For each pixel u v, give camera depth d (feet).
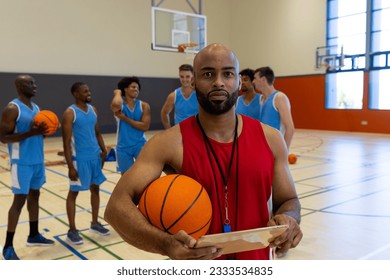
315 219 13.80
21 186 10.62
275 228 3.81
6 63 39.14
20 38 39.70
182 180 4.37
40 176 11.26
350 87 44.04
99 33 44.47
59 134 42.98
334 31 44.80
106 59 45.21
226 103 4.32
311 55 46.96
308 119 48.49
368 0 41.16
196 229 4.25
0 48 38.70
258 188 4.58
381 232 12.39
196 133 4.60
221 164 4.52
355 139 38.27
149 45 48.11
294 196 4.95
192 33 36.06
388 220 13.58
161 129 49.60
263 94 12.57
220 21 54.39
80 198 17.19
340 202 15.99
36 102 40.60
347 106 44.62
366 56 41.88
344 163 25.38
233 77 4.35
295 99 49.44
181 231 3.79
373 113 42.19
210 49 4.33
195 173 4.51
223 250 3.92
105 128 45.21
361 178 20.61
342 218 13.87
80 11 43.04
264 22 51.37
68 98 42.50
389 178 20.45
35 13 40.34
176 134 4.61
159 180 4.42
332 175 21.58
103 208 15.66
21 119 10.57
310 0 46.34
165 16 34.55
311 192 17.74
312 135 42.68
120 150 14.16
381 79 41.37
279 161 4.88
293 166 24.66
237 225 4.54
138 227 4.11
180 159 4.55
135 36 47.03
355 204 15.67
